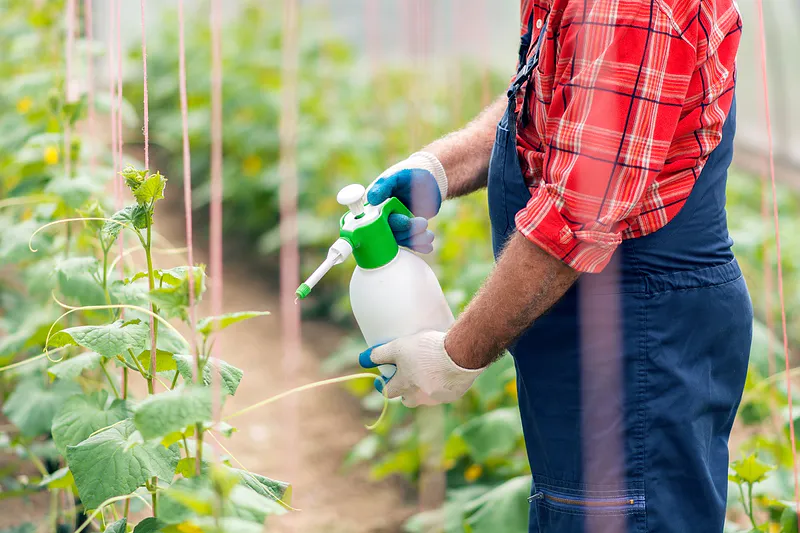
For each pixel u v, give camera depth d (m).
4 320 3.37
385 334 2.04
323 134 5.80
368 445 3.60
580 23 1.69
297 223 5.42
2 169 3.67
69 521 2.79
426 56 4.27
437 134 5.27
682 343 1.91
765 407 3.17
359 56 7.78
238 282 5.49
